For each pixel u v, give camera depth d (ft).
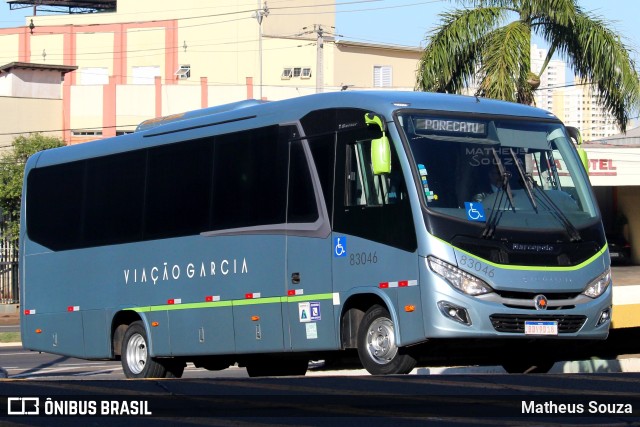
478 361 57.00
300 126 50.29
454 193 45.03
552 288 45.21
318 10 271.08
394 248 45.06
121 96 215.51
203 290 55.06
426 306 43.62
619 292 66.28
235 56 261.44
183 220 56.80
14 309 154.81
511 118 48.44
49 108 211.20
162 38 267.59
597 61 95.61
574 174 48.93
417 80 99.40
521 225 45.50
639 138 199.00
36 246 67.15
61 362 86.58
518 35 93.30
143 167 60.13
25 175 69.00
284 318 50.21
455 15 97.45
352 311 47.55
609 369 61.05
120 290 60.64
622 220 195.42
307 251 49.11
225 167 54.54
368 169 46.65
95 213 63.00
